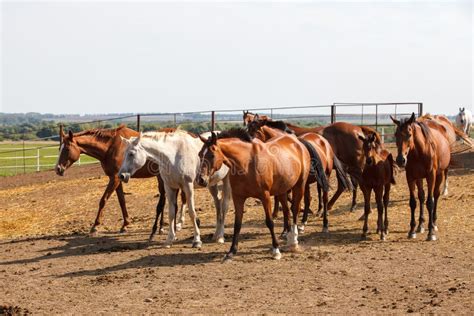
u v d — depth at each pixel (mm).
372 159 11031
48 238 13672
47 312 7875
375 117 25031
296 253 10773
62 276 9906
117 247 12008
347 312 7375
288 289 8516
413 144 11109
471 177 18500
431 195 11406
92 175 25984
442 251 10469
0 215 18188
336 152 13539
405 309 7414
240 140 10031
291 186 10602
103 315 7645
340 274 9234
